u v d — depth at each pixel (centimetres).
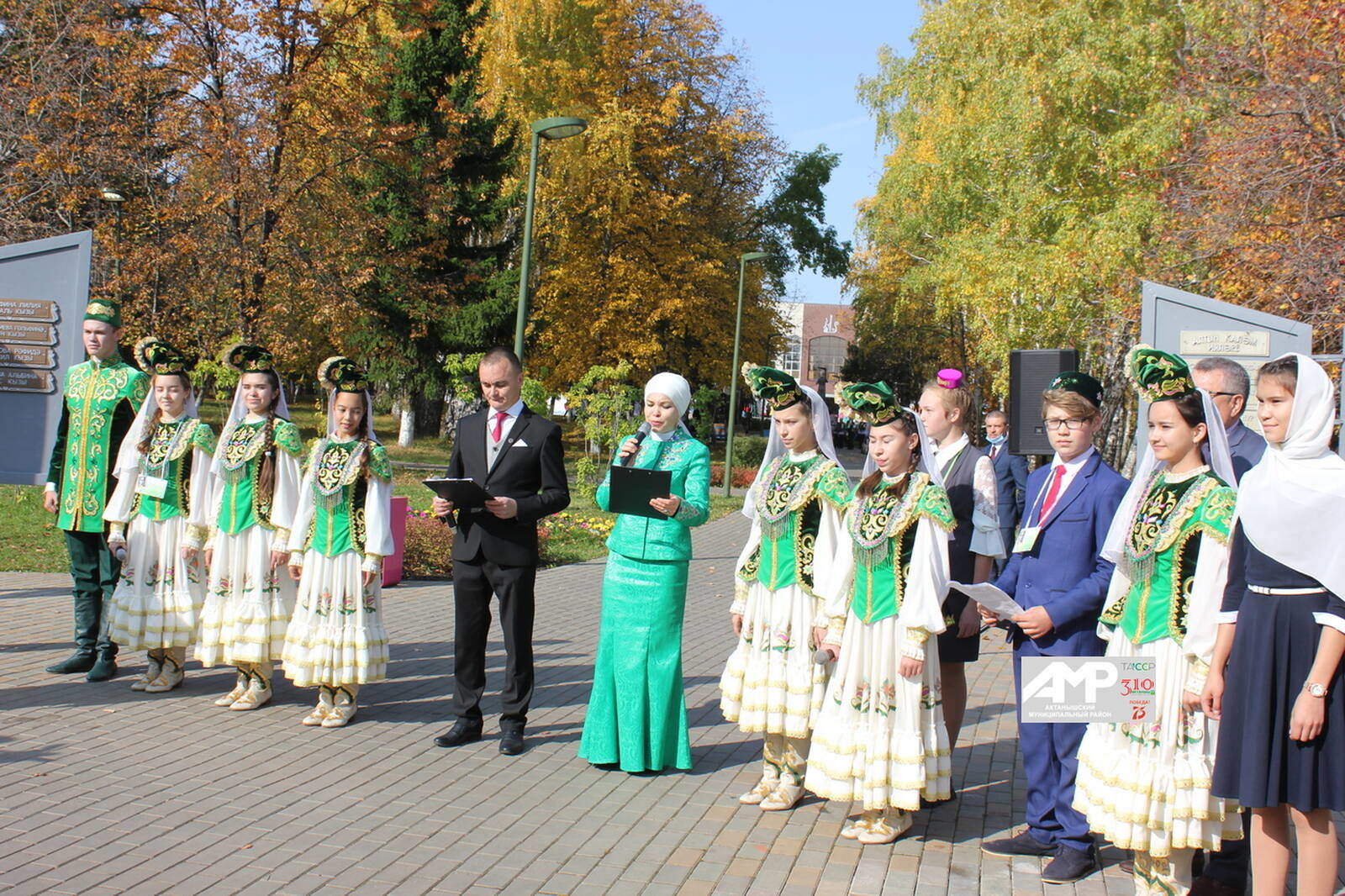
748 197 3875
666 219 3284
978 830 518
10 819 489
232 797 532
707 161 3575
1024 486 927
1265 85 1244
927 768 486
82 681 736
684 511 582
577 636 959
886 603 488
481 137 2853
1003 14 2248
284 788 549
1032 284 1986
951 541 539
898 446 495
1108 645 457
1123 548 445
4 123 2116
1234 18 1520
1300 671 366
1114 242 1777
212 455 706
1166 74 1891
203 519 702
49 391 898
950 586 471
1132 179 1808
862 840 495
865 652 493
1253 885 387
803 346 8962
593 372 2056
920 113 2906
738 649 572
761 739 671
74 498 737
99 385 745
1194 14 1736
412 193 2656
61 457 749
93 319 751
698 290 3409
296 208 2297
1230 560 395
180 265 2288
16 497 1686
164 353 711
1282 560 369
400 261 2680
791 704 535
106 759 579
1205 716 412
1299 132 1171
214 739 625
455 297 2884
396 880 445
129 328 2227
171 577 707
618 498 572
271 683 704
